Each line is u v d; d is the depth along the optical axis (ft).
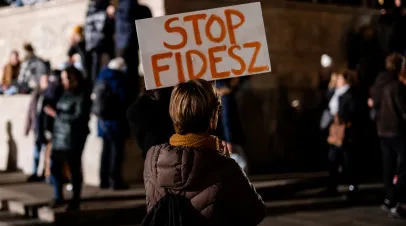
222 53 13.19
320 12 40.81
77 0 43.73
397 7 39.93
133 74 31.94
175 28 13.00
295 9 39.60
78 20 43.96
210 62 13.14
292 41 39.32
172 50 12.99
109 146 30.76
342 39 41.65
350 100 28.99
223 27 13.20
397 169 25.88
